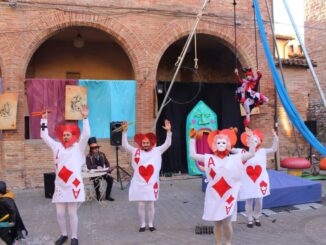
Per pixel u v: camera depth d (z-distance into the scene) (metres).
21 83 12.61
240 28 14.72
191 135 6.50
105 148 13.43
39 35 12.77
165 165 14.52
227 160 6.34
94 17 13.19
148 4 13.67
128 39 13.49
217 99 15.12
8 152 12.45
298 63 15.30
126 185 12.60
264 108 15.02
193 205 10.10
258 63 14.91
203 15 14.21
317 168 14.68
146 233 7.77
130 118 13.71
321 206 9.75
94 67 16.72
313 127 15.57
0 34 12.45
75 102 13.12
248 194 7.88
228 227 6.41
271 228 8.00
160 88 13.96
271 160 15.03
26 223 8.61
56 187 7.02
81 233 7.83
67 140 7.06
